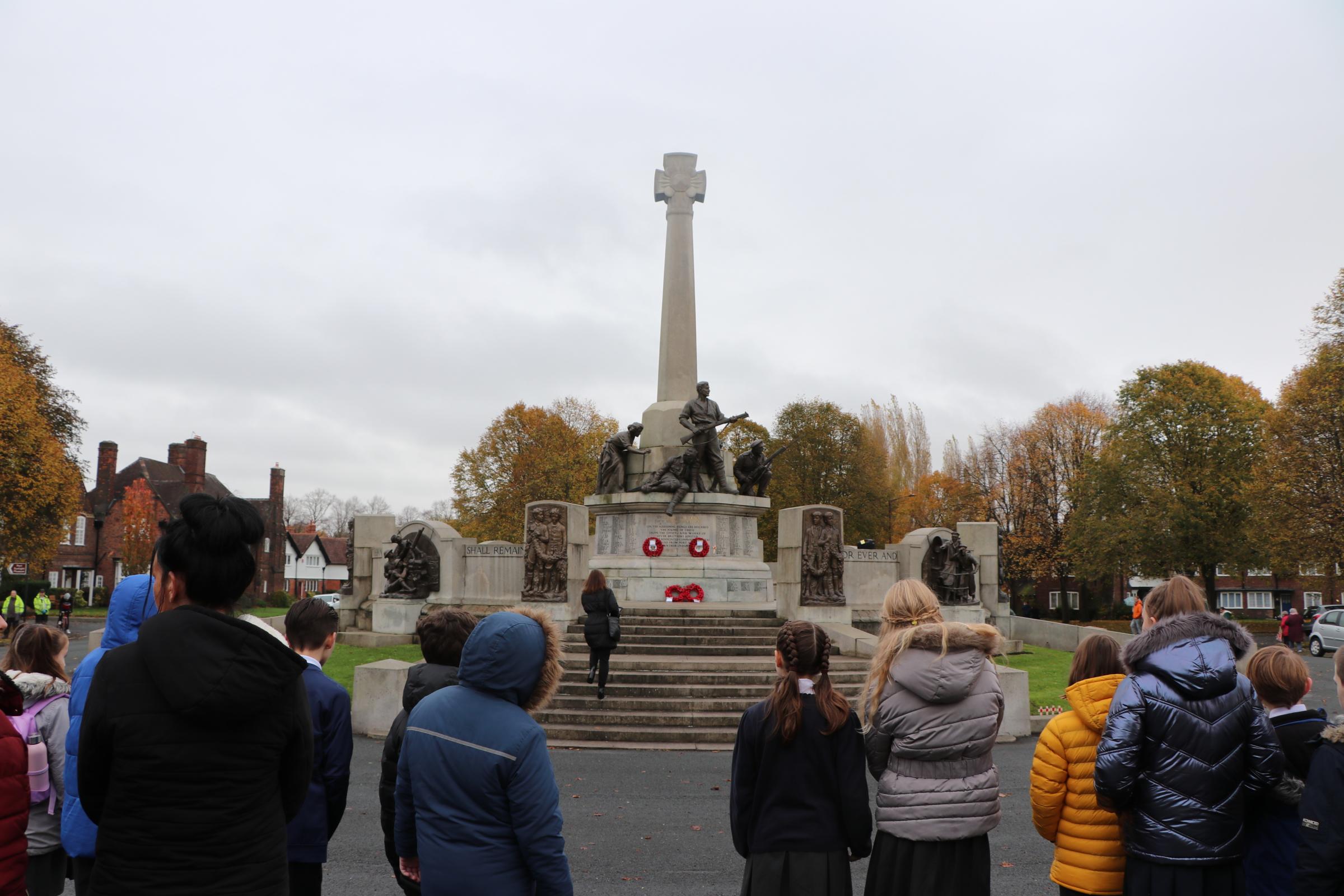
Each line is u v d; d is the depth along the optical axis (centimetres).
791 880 539
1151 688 532
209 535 416
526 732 445
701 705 1788
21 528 5509
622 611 2466
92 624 5328
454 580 2686
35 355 6222
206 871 385
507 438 7400
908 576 2873
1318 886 479
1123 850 566
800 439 7081
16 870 488
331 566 12119
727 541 2892
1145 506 5966
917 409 8325
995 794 566
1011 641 2859
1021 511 7219
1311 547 4703
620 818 1111
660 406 2983
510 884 435
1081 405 7131
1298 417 4766
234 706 386
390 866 919
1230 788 527
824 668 566
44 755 646
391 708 1653
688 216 3109
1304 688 594
